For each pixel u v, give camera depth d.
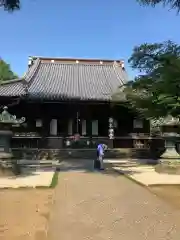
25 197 11.77
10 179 16.25
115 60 43.53
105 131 33.97
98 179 16.73
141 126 34.28
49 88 34.91
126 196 12.01
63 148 32.66
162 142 33.41
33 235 7.31
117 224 8.23
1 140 17.91
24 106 32.97
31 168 22.27
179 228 7.87
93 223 8.34
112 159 30.77
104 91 34.75
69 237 7.18
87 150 32.00
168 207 10.12
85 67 42.62
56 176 17.72
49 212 9.52
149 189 13.58
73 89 35.06
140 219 8.71
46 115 33.22
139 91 21.20
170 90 13.90
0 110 32.28
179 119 19.50
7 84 34.41
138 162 27.36
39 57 42.62
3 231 7.62
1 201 11.04
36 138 32.81
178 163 19.31
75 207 10.16
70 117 33.66
